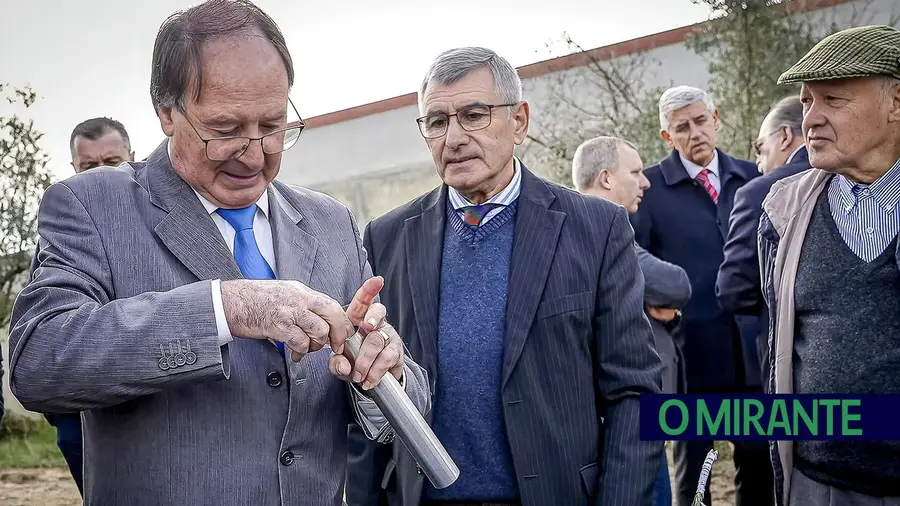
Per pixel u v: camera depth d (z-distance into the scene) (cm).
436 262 255
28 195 853
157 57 160
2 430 872
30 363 147
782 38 782
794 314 278
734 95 796
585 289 242
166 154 173
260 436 162
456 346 245
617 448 237
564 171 877
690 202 468
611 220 251
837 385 260
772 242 293
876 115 256
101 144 396
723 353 449
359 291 156
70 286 155
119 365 144
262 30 158
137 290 160
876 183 259
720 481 611
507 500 238
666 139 479
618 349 242
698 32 809
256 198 168
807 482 274
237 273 166
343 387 179
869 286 257
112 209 164
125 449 158
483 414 241
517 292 241
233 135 156
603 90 858
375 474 261
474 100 244
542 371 237
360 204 1052
